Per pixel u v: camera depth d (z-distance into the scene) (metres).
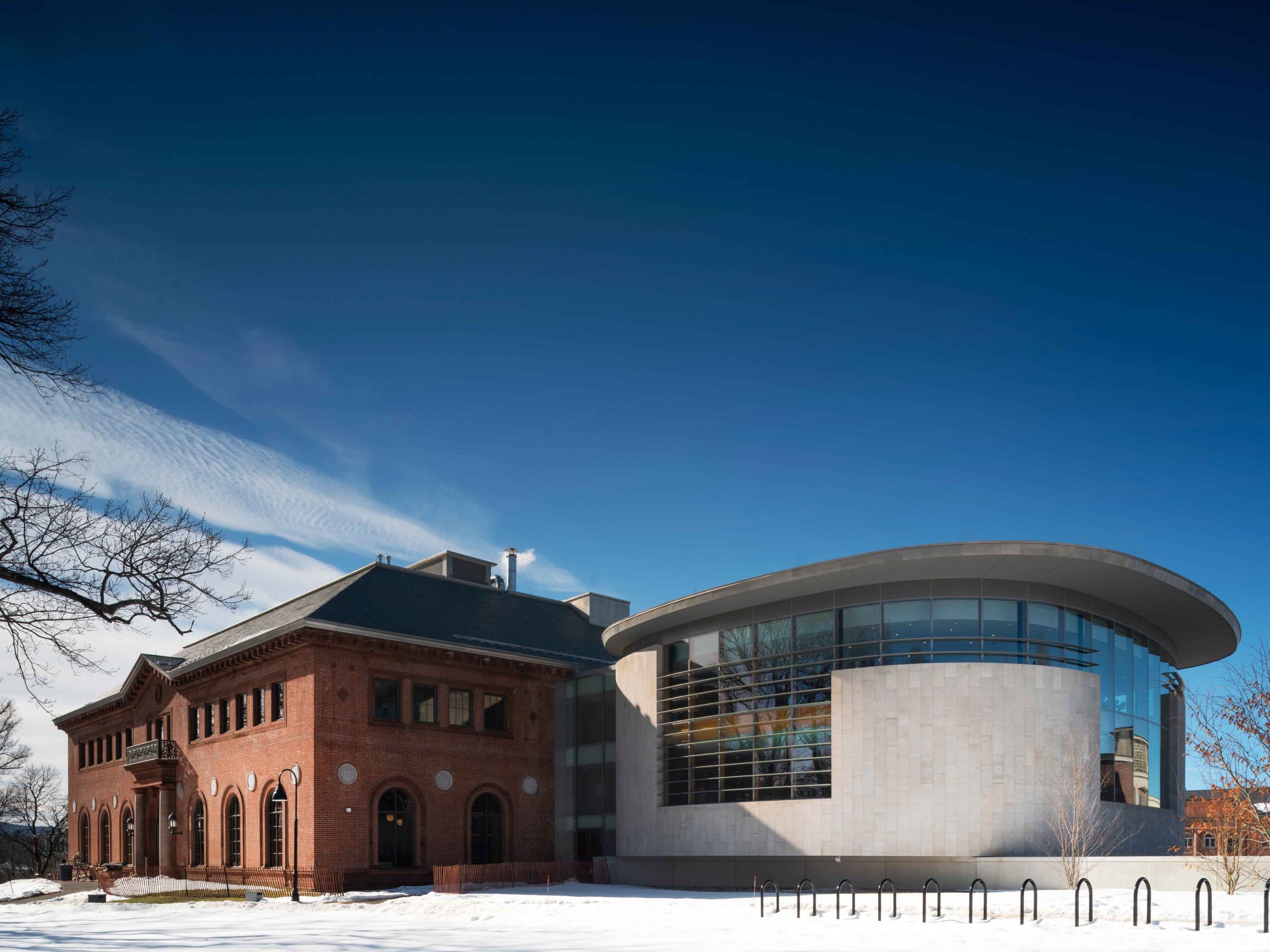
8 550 14.73
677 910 25.59
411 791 40.50
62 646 15.38
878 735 31.86
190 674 46.44
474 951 17.52
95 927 25.55
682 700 38.41
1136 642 36.25
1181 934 17.06
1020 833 30.17
